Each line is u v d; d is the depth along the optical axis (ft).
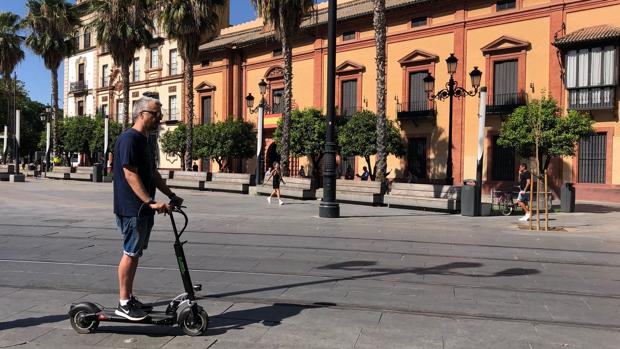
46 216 43.14
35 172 125.49
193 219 42.34
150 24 112.68
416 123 97.19
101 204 54.49
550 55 81.82
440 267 24.35
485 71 88.63
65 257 25.80
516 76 85.97
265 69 127.24
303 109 108.17
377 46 66.64
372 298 18.56
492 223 43.91
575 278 22.50
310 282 20.94
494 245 31.14
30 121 238.27
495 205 58.95
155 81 152.97
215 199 67.00
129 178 13.62
